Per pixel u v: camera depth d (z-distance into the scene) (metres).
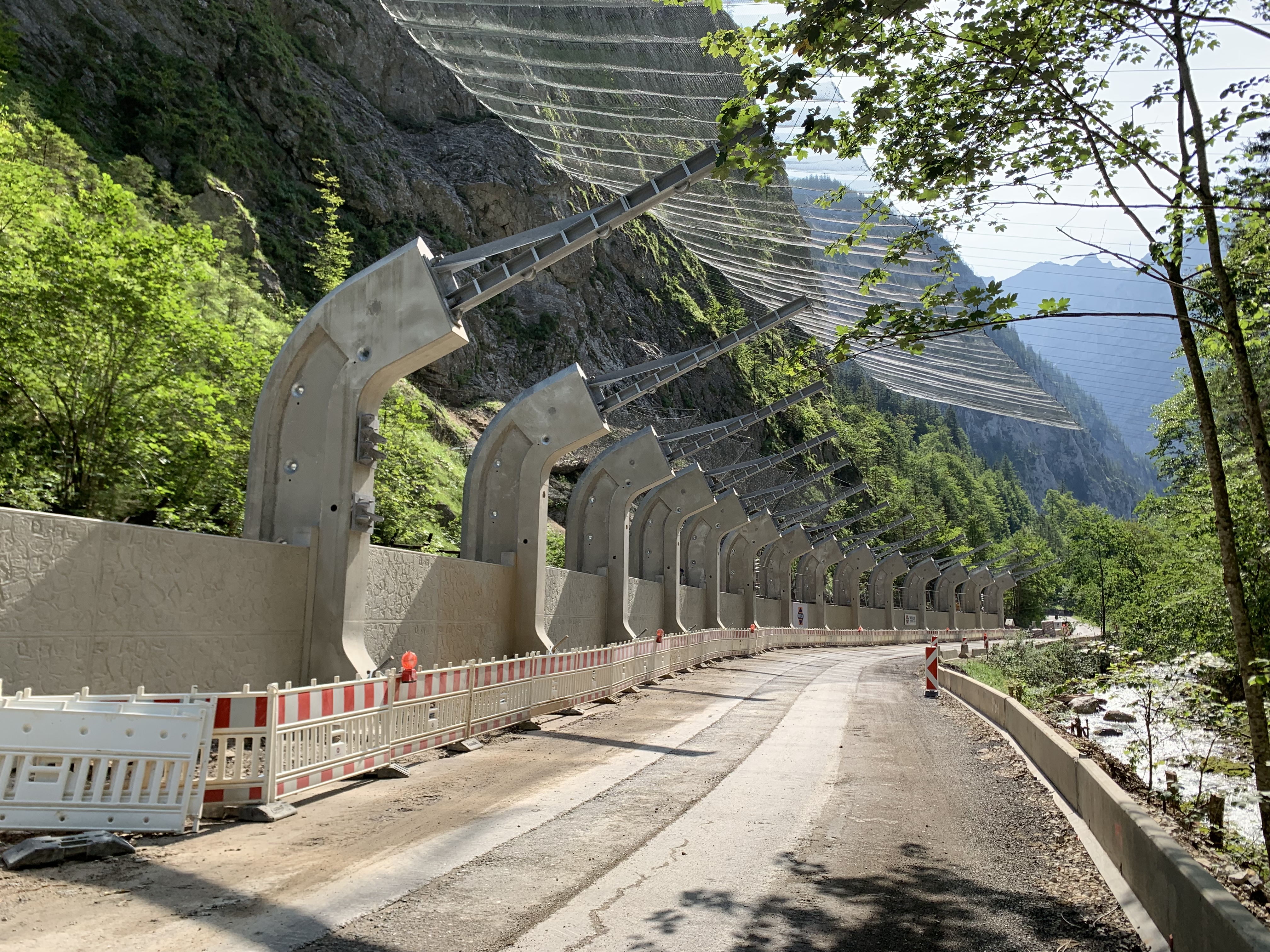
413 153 57.72
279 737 8.43
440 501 32.59
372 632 16.47
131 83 40.22
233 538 12.90
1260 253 7.80
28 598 9.52
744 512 46.25
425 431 28.36
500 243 15.40
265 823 7.94
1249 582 17.50
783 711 19.17
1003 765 12.69
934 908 6.27
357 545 14.92
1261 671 7.99
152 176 35.84
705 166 15.38
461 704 12.84
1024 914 6.20
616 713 17.83
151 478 16.36
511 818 8.47
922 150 8.34
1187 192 8.11
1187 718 11.51
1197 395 8.14
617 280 74.31
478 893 6.15
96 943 4.89
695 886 6.55
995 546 126.38
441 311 14.88
